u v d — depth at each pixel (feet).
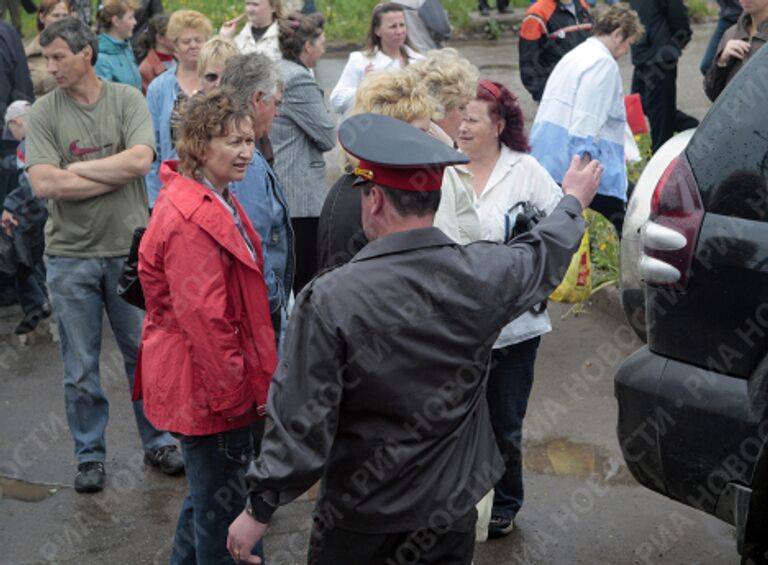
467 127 14.25
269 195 14.88
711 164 12.37
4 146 24.90
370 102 12.25
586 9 27.86
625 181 21.98
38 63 30.37
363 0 52.37
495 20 50.49
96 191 16.70
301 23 20.86
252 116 12.70
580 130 21.02
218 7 51.72
